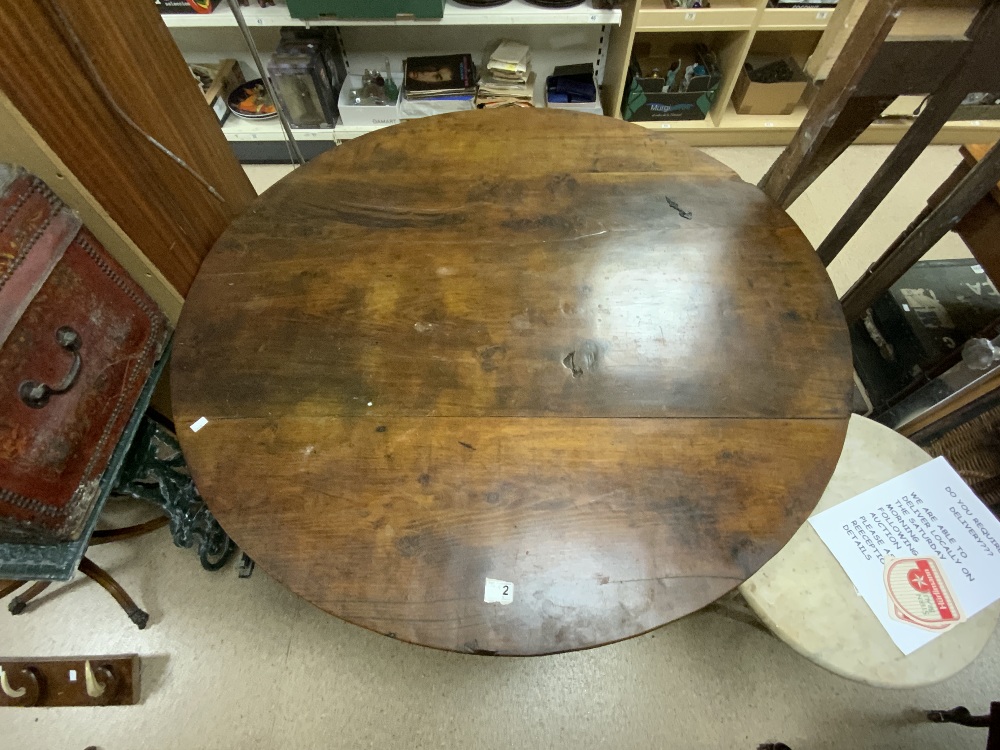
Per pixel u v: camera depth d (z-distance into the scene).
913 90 0.89
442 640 0.65
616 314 0.89
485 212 1.01
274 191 1.05
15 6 0.67
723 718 1.21
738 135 2.22
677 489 0.74
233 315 0.89
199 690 1.24
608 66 2.17
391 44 2.12
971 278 1.59
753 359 0.84
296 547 0.70
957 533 0.94
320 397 0.82
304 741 1.19
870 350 1.62
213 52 2.12
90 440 0.87
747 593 0.90
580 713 1.22
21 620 1.31
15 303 0.74
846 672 0.84
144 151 0.92
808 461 0.75
